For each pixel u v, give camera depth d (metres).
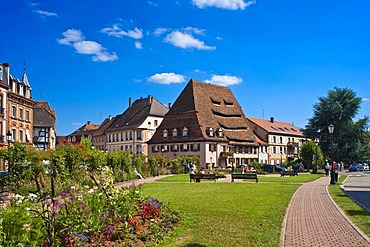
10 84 54.59
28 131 59.84
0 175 20.20
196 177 36.56
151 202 12.61
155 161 52.31
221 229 11.41
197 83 78.50
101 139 110.31
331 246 9.44
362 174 55.88
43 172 21.48
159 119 93.69
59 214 8.24
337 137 76.88
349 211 15.32
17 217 6.21
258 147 82.56
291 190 25.58
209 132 70.38
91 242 8.54
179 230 11.26
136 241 9.56
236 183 33.78
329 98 77.75
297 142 104.19
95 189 10.53
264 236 10.38
